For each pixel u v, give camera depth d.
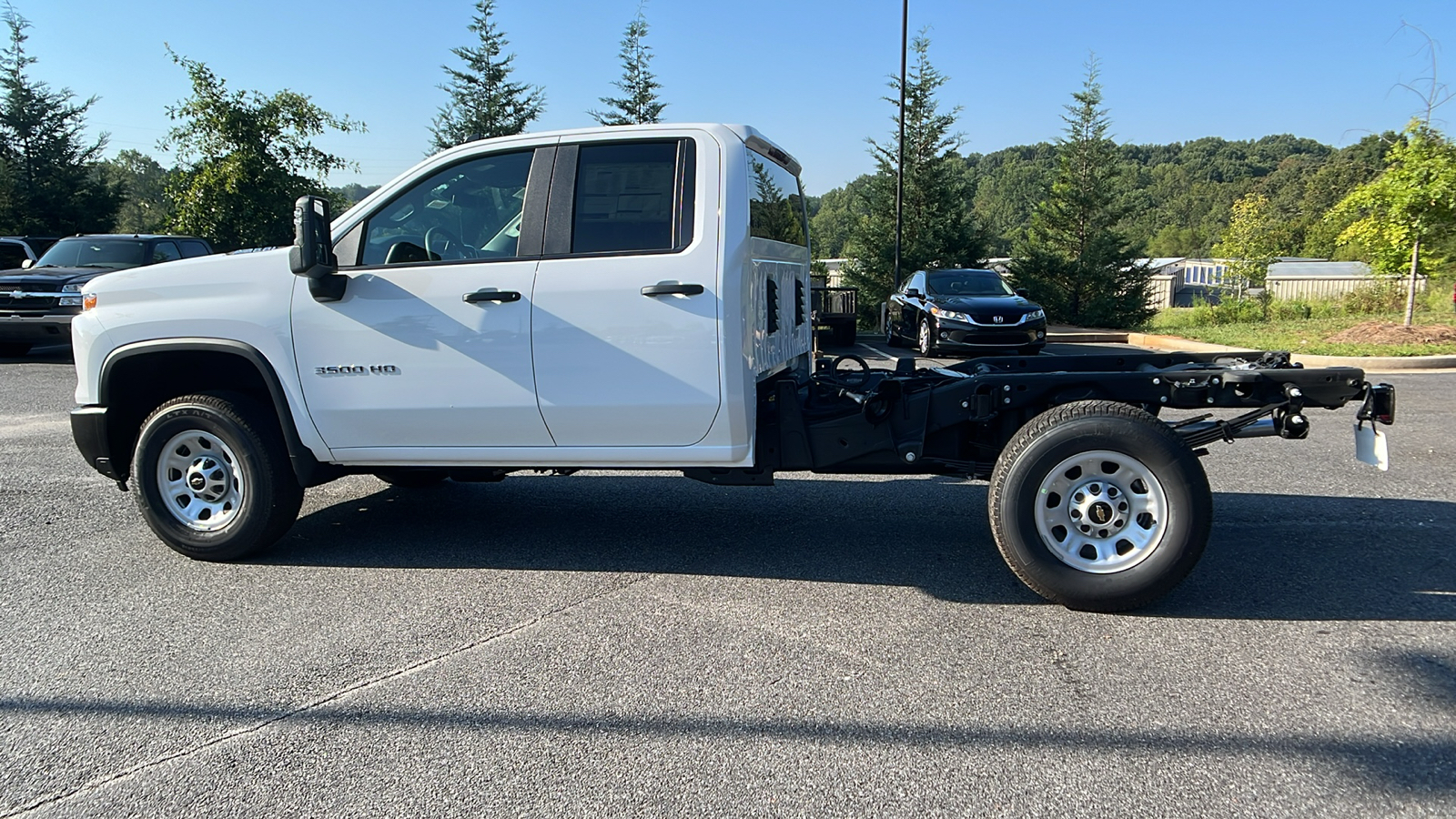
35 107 35.94
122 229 43.78
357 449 4.72
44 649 3.84
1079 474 4.10
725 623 4.06
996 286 16.53
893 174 25.86
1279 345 14.61
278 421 4.87
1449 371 12.30
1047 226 26.11
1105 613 4.12
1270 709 3.22
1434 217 14.29
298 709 3.31
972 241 26.20
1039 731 3.09
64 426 8.98
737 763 2.92
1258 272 30.11
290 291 4.63
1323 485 6.42
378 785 2.82
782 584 4.57
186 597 4.43
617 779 2.84
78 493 6.43
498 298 4.39
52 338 13.38
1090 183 25.41
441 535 5.44
